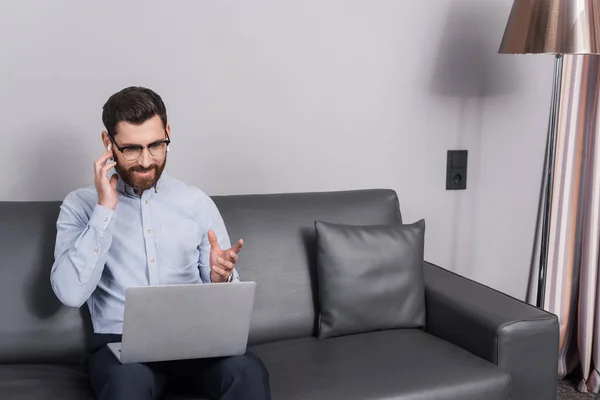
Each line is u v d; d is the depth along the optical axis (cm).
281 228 229
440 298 226
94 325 197
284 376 192
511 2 290
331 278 222
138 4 240
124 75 243
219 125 257
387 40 275
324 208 238
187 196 208
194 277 206
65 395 178
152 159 189
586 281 280
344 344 215
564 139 279
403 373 193
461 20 284
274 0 257
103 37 238
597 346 281
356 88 274
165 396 184
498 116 297
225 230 215
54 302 202
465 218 300
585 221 279
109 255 196
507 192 305
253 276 222
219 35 252
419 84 283
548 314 207
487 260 307
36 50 232
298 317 225
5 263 201
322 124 271
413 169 288
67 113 239
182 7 246
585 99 279
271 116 263
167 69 247
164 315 166
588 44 233
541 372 207
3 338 197
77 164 242
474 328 210
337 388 185
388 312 226
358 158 279
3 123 233
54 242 205
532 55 298
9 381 185
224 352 177
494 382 194
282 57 261
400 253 229
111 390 165
